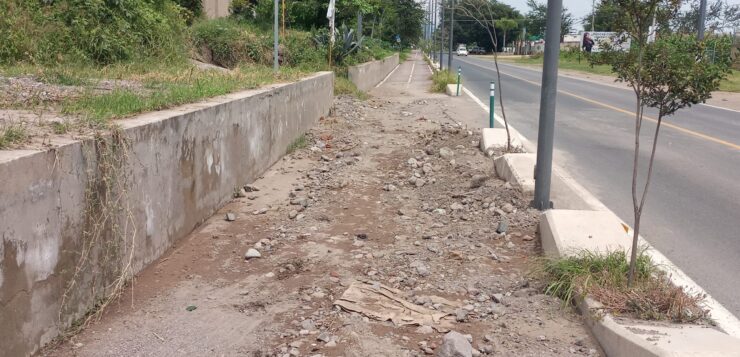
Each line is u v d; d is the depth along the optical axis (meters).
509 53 96.31
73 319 3.88
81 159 3.95
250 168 7.88
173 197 5.44
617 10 4.08
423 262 5.19
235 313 4.20
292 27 28.56
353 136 11.87
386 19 50.03
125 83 8.71
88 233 4.02
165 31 13.79
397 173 8.66
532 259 5.16
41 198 3.51
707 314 3.94
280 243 5.67
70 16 11.38
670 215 6.81
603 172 9.04
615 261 4.43
